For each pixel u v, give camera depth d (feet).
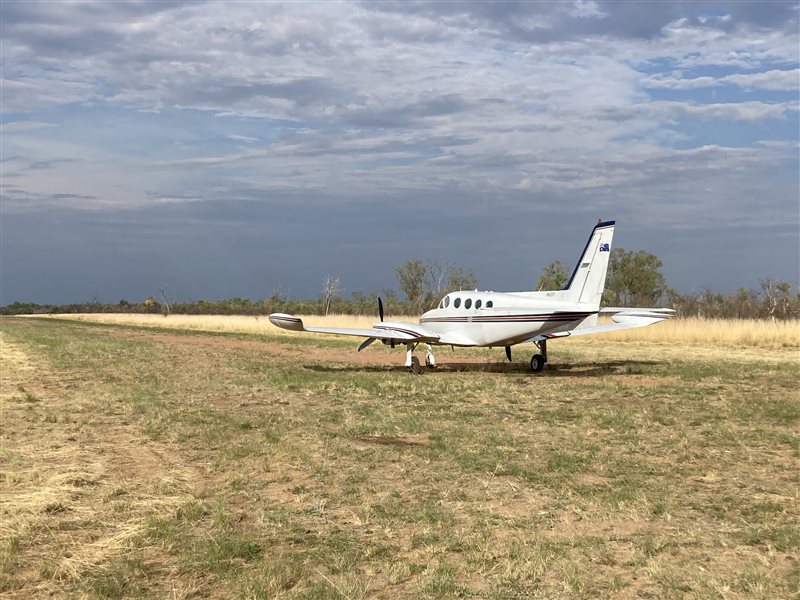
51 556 19.02
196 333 152.66
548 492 25.03
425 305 176.86
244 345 108.88
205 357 84.43
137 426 38.19
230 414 41.65
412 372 65.72
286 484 26.35
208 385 55.62
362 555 19.12
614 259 192.44
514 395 49.21
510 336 64.69
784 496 24.34
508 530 21.09
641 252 190.49
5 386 55.77
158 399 47.88
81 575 17.80
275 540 20.34
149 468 28.99
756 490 25.11
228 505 23.72
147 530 20.89
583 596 16.34
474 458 29.96
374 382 55.98
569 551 19.22
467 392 50.83
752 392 50.11
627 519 22.04
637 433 35.29
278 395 50.11
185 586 17.17
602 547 19.48
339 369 69.77
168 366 72.23
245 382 57.21
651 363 73.51
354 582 17.28
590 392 50.52
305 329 67.97
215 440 34.37
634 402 45.83
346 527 21.49
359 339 126.00
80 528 21.44
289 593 16.65
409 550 19.49
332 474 27.58
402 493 24.95
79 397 49.11
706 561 18.44
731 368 66.64
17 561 18.63
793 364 70.69
